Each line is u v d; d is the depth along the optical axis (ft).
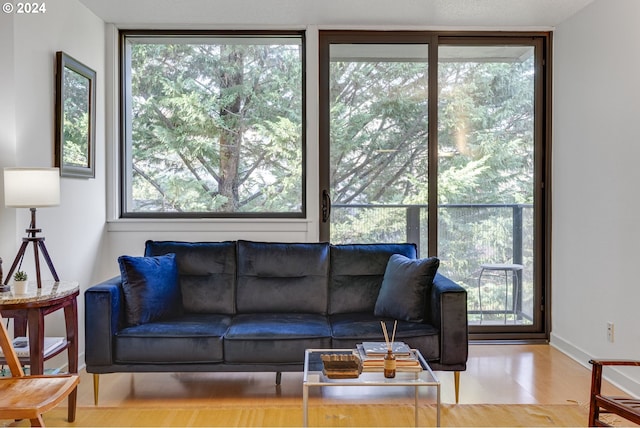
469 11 11.37
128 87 12.69
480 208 12.94
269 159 12.77
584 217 11.00
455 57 12.80
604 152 10.19
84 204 10.99
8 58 8.33
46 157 9.41
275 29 12.50
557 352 11.81
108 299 8.62
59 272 9.92
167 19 11.89
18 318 8.51
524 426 7.82
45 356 7.52
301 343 8.84
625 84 9.45
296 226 12.45
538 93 12.76
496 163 12.91
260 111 12.76
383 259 10.78
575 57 11.41
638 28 9.02
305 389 6.39
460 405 8.66
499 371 10.43
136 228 12.23
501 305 12.95
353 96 12.64
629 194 9.33
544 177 12.82
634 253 9.17
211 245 10.84
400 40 12.54
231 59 12.75
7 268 8.39
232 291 10.53
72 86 10.32
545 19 11.87
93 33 11.45
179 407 8.56
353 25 12.33
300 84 12.71
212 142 12.76
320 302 10.50
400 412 8.39
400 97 12.68
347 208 12.75
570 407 8.55
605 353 10.11
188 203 12.76
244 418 8.11
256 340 8.81
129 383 9.76
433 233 12.75
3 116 8.32
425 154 12.75
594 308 10.55
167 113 12.73
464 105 12.85
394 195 12.77
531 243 12.91
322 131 12.60
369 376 6.81
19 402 5.60
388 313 9.72
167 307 9.64
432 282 9.61
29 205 7.73
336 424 7.90
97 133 11.66
